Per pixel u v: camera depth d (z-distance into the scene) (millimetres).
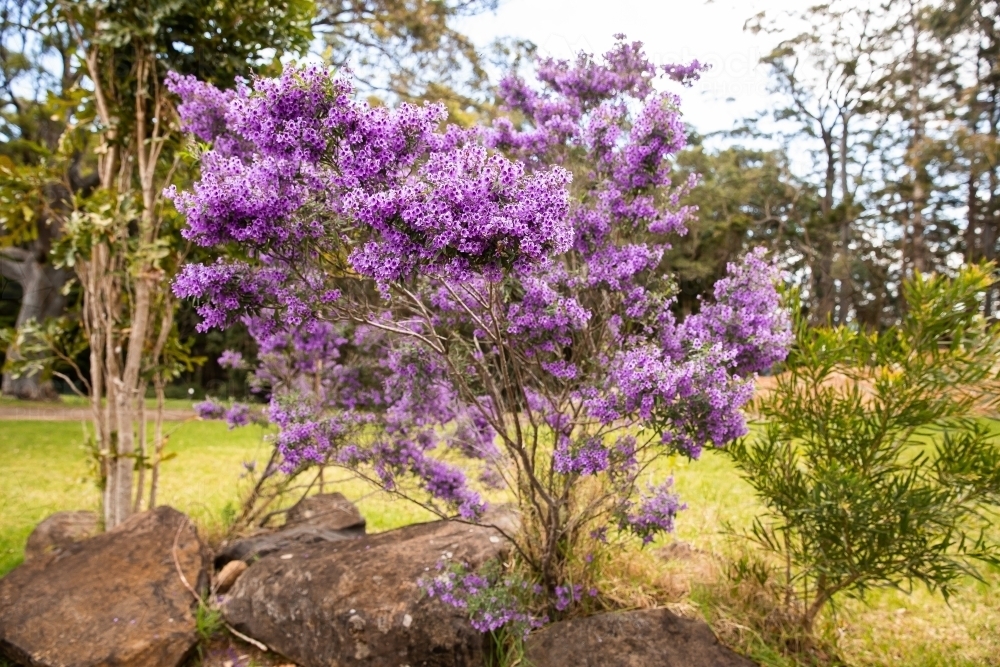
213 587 3426
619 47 3439
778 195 24875
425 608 2785
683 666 2564
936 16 18656
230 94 3238
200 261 4145
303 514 4445
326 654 2848
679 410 2504
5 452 9039
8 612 3094
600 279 2926
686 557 3883
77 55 4230
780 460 3006
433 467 3617
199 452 8984
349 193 2131
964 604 3711
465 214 1892
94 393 4215
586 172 3264
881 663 3004
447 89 11250
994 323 2781
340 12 10906
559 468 2730
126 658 2828
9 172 4129
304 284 2449
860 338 2871
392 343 3623
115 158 4508
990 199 22406
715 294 3104
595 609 3105
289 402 3426
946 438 2738
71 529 4363
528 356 2990
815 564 2840
